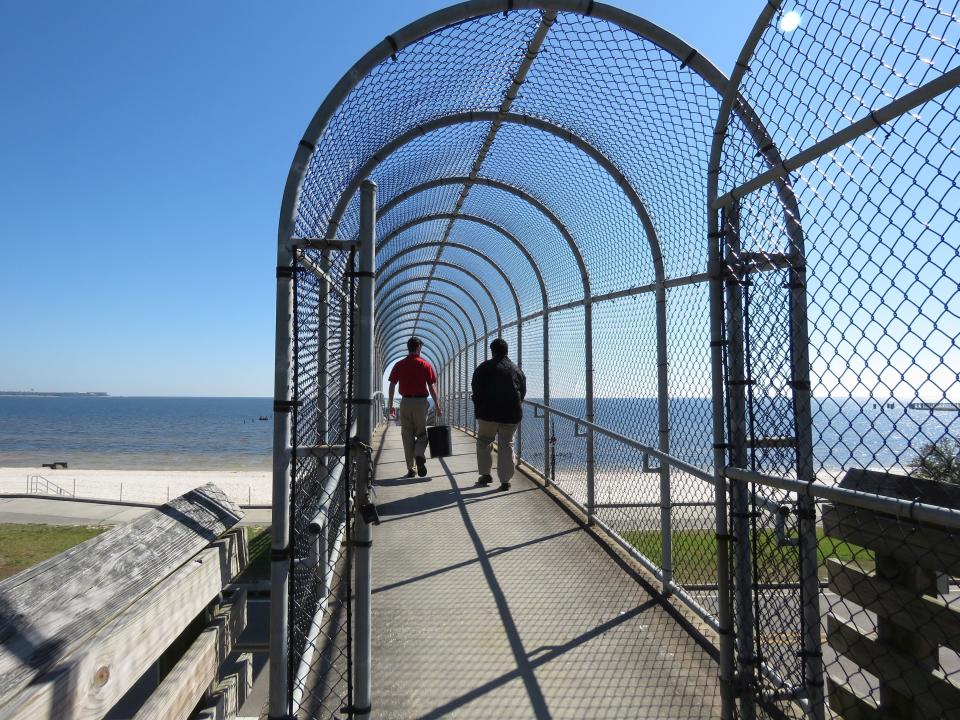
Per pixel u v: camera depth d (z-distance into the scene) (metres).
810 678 2.23
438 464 9.14
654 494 4.50
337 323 3.84
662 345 4.10
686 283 3.64
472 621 3.59
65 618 1.59
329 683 2.96
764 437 2.45
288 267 2.34
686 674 3.00
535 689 2.87
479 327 12.16
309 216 2.60
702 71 2.86
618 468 5.15
